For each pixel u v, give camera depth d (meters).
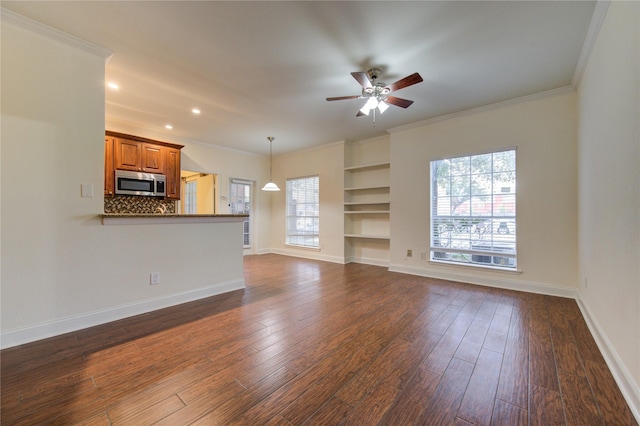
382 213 5.46
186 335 2.34
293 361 1.94
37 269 2.22
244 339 2.27
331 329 2.46
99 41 2.41
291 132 5.11
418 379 1.73
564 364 1.89
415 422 1.37
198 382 1.69
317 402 1.52
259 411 1.45
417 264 4.59
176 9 2.04
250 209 6.89
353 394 1.59
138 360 1.94
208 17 2.12
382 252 5.46
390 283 4.04
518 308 2.98
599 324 2.20
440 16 2.11
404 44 2.46
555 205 3.38
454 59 2.69
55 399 1.52
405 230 4.73
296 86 3.25
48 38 2.26
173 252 3.08
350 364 1.90
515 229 3.68
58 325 2.32
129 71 2.91
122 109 3.93
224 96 3.52
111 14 2.08
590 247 2.55
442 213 4.37
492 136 3.83
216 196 6.14
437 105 3.80
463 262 4.16
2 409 1.45
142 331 2.41
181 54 2.62
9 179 2.11
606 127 2.03
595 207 2.36
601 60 2.13
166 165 4.82
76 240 2.42
